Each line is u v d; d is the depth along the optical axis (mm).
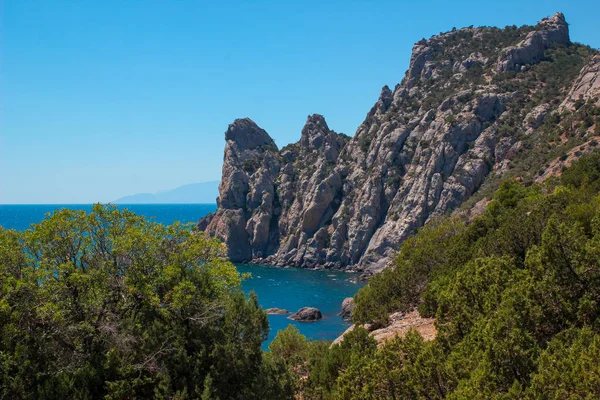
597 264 19797
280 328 69875
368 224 137375
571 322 19188
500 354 16500
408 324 33906
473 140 133000
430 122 144750
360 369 20188
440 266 41688
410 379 17953
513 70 150625
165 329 20734
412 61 183375
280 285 109750
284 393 22172
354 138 167375
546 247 21438
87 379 18203
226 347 20250
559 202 36688
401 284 41812
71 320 20891
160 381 18516
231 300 22172
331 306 86188
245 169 177625
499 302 21531
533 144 118938
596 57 123000
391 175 141000
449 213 120562
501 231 35688
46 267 21719
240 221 159750
